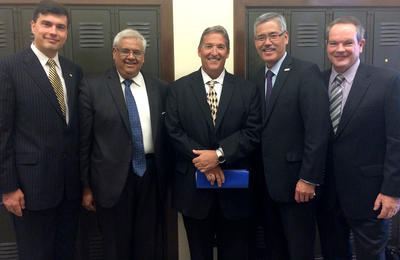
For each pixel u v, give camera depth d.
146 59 2.15
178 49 2.15
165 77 2.16
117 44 1.71
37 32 1.59
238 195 1.76
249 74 2.20
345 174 1.65
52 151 1.62
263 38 1.72
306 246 1.73
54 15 1.58
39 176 1.59
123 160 1.70
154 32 2.13
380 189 1.60
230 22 2.15
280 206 1.75
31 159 1.58
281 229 1.86
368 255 1.65
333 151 1.68
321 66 2.23
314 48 2.21
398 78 1.55
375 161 1.61
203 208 1.74
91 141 1.74
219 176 1.68
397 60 2.25
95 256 2.19
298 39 2.20
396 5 2.21
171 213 2.22
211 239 1.86
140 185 1.77
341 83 1.69
